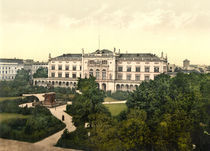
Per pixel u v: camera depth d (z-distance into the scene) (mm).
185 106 35062
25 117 41844
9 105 44344
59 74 100500
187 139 29906
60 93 78750
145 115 34812
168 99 36812
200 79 44625
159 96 39281
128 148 30734
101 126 33312
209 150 29953
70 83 96375
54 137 36906
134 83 82812
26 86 85500
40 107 49781
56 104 62719
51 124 41281
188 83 43906
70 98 70438
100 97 44125
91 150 31969
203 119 35406
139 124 31844
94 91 44344
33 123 38156
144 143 31141
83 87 53500
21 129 37500
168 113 33812
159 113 35344
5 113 42875
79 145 32531
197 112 34688
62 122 44062
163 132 30578
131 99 41062
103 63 87375
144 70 84125
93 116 36906
